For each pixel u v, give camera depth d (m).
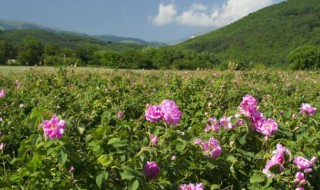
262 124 1.33
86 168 1.08
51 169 1.08
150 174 1.08
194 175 1.26
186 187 1.10
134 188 1.00
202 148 1.26
